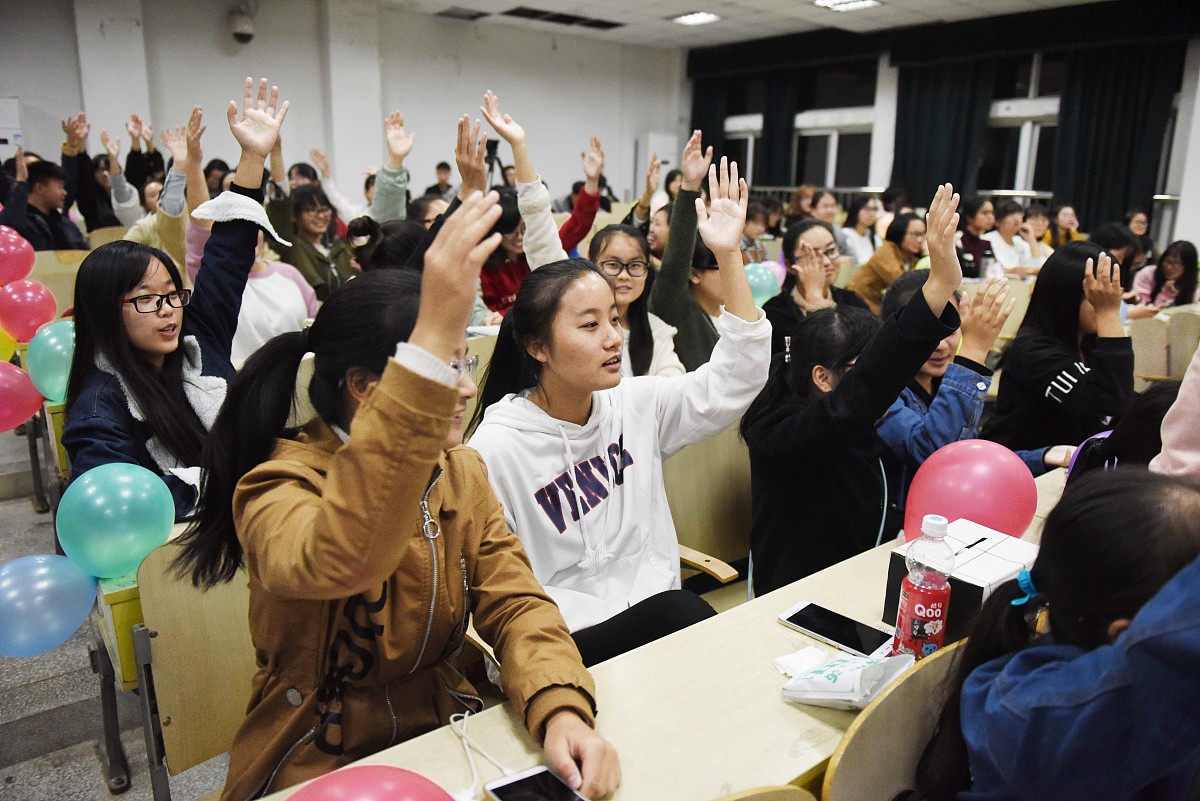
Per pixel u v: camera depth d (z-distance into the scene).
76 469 1.61
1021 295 4.67
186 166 2.18
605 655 1.33
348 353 0.83
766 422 1.64
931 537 1.14
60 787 1.74
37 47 7.21
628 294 2.17
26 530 2.95
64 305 3.59
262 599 0.93
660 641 1.14
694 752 0.91
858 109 9.74
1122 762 0.65
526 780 0.85
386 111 9.25
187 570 1.02
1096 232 4.46
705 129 11.33
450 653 1.05
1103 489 0.75
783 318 2.72
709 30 9.69
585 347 1.34
